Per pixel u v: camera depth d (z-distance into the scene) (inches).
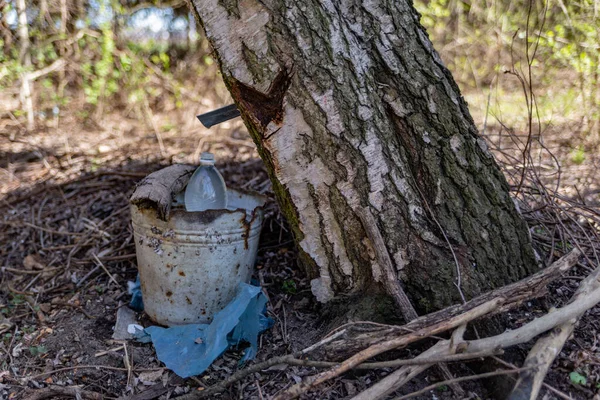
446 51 248.4
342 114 72.3
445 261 75.5
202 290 81.6
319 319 82.7
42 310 96.0
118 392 75.5
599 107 162.6
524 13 213.9
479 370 68.9
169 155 169.3
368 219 74.0
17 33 210.4
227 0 70.0
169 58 251.8
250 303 80.4
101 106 224.7
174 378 77.2
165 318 84.2
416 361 60.7
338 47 71.5
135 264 106.3
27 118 216.5
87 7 218.7
